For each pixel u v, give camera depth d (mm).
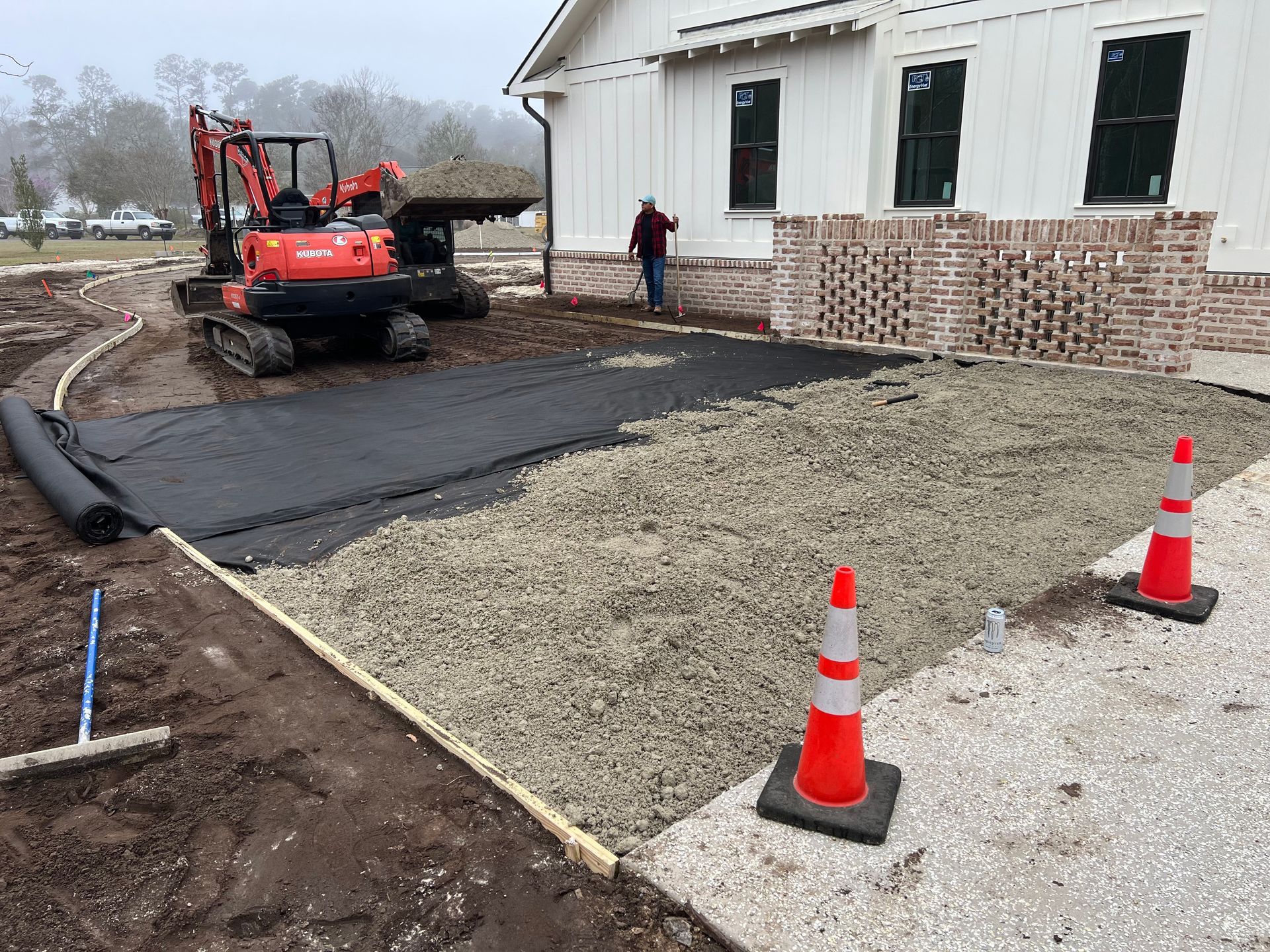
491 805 2729
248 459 6438
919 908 2260
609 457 6207
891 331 10031
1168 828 2523
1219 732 2971
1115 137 9414
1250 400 7270
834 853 2457
